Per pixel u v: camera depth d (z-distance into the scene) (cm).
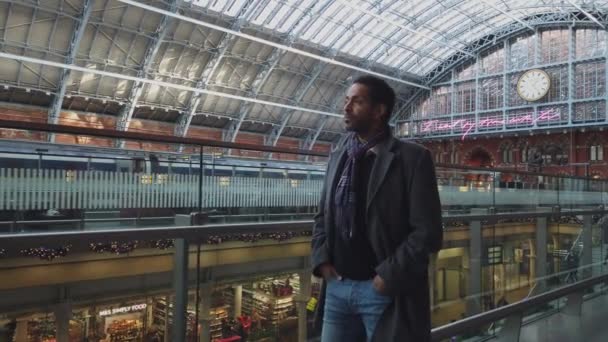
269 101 4238
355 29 3878
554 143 4419
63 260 259
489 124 4628
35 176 317
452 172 547
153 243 259
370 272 203
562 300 520
